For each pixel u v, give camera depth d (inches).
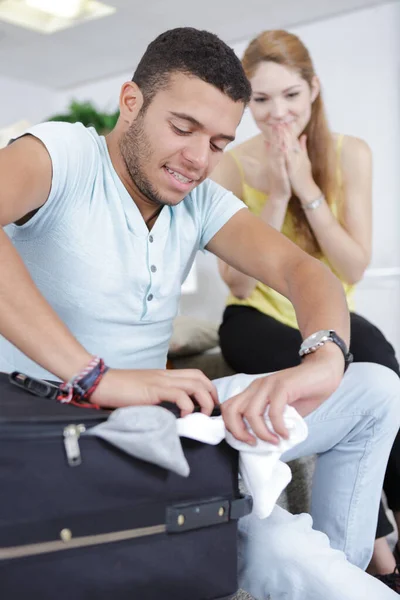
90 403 35.6
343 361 41.9
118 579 32.2
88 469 30.9
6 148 42.1
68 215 44.9
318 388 38.9
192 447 34.4
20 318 35.8
